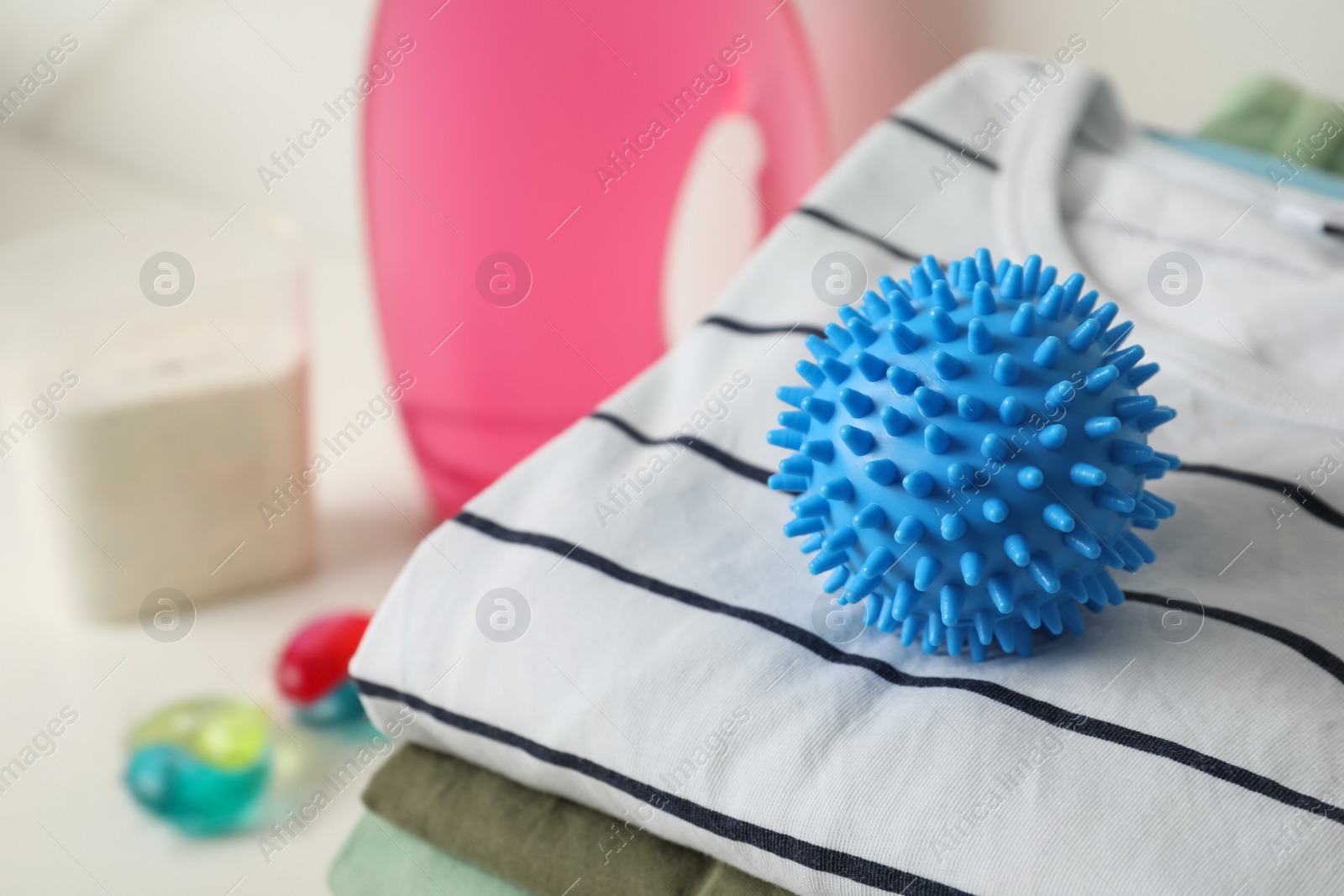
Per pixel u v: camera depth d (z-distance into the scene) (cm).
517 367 53
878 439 26
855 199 45
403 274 53
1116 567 27
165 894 41
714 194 63
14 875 42
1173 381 37
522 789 33
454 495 59
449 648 33
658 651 31
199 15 83
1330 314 38
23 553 60
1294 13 55
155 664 52
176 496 53
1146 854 23
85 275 51
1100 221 44
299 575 58
